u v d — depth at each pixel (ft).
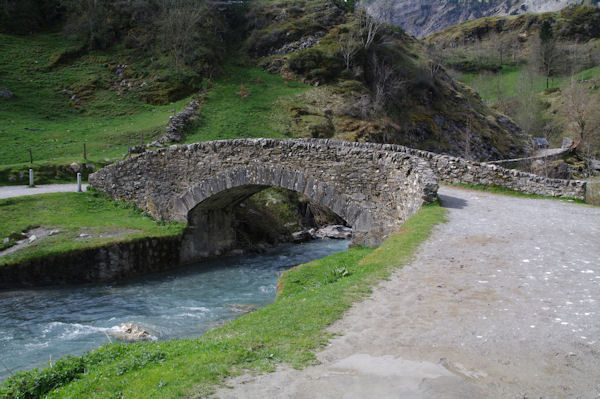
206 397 14.90
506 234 36.73
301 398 14.55
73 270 57.52
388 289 25.17
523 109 264.11
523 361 16.39
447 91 214.07
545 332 18.74
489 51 407.23
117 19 206.90
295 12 233.96
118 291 55.52
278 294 40.93
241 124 145.69
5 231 60.54
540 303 22.00
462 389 14.65
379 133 157.69
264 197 105.09
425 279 26.48
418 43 267.59
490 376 15.43
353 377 15.79
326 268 47.01
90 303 50.72
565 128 227.40
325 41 209.87
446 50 410.52
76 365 22.47
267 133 141.38
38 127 130.21
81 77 173.17
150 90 169.07
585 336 18.22
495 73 374.84
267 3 246.06
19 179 91.56
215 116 150.92
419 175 48.70
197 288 57.62
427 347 17.85
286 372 16.43
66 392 18.71
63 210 70.18
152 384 16.75
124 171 76.48
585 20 425.28
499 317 20.48
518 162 154.51
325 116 160.66
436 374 15.70
